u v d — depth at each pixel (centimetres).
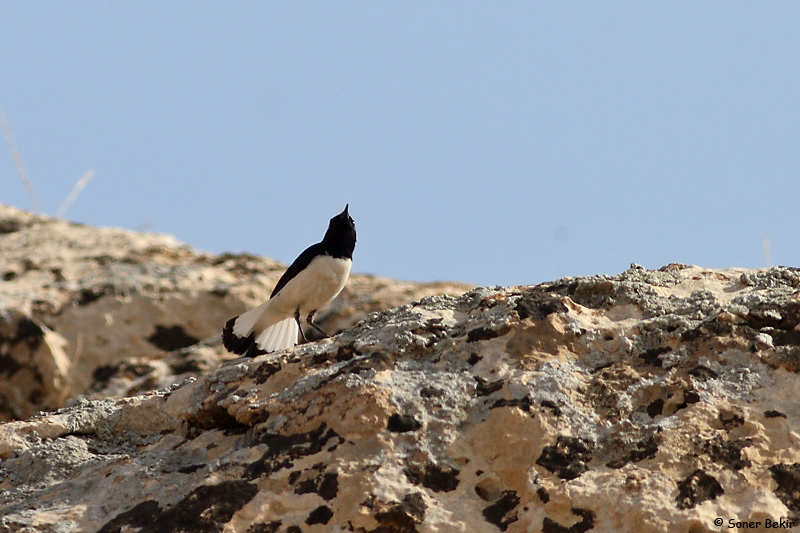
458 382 859
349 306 2069
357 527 748
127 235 2516
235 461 827
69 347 1928
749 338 857
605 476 753
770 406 790
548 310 923
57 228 2623
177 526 769
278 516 768
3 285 2180
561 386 834
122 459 891
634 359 867
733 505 714
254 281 2162
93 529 789
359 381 856
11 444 938
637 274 999
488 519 750
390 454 797
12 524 793
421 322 938
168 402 977
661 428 780
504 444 796
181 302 2059
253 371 957
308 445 824
